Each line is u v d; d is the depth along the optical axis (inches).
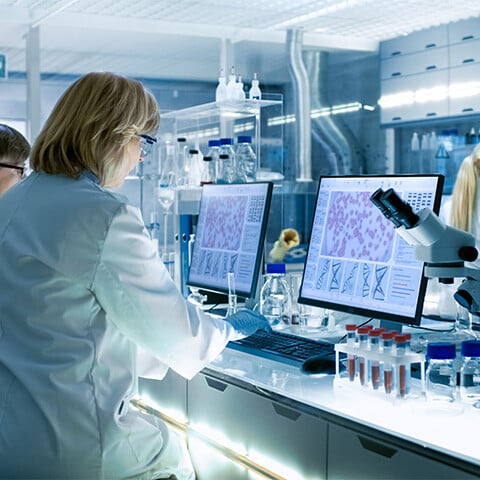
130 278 63.0
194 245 119.0
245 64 190.1
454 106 213.3
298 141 220.5
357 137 239.9
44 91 166.7
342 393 68.1
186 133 148.8
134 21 167.3
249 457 73.6
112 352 64.6
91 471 61.5
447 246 67.6
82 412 61.2
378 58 239.0
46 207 64.1
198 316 68.9
